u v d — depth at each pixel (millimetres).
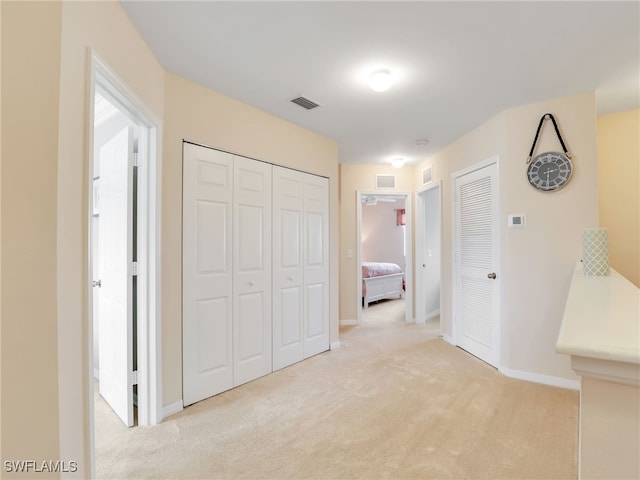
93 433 1384
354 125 3355
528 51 2092
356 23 1828
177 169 2352
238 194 2777
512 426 2109
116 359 2291
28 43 1142
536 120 2830
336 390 2662
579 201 2672
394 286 7152
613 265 3043
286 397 2541
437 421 2178
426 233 5176
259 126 2963
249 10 1722
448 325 4039
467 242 3613
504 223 2996
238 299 2766
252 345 2871
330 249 3756
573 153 2693
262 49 2072
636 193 2982
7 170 1089
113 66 1613
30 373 1128
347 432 2061
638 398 558
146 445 1938
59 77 1211
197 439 1996
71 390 1270
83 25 1359
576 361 592
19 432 1107
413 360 3361
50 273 1179
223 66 2266
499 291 3070
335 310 3805
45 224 1168
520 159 2896
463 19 1793
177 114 2361
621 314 865
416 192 4988
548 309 2768
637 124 2984
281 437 2012
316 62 2225
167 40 1976
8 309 1084
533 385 2736
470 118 3182
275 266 3102
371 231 8836
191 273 2430
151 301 2156
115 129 2521
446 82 2488
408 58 2174
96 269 2781
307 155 3469
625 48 2061
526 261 2863
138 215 2170
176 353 2328
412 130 3504
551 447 1889
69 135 1268
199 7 1696
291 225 3279
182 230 2379
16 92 1113
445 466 1733
